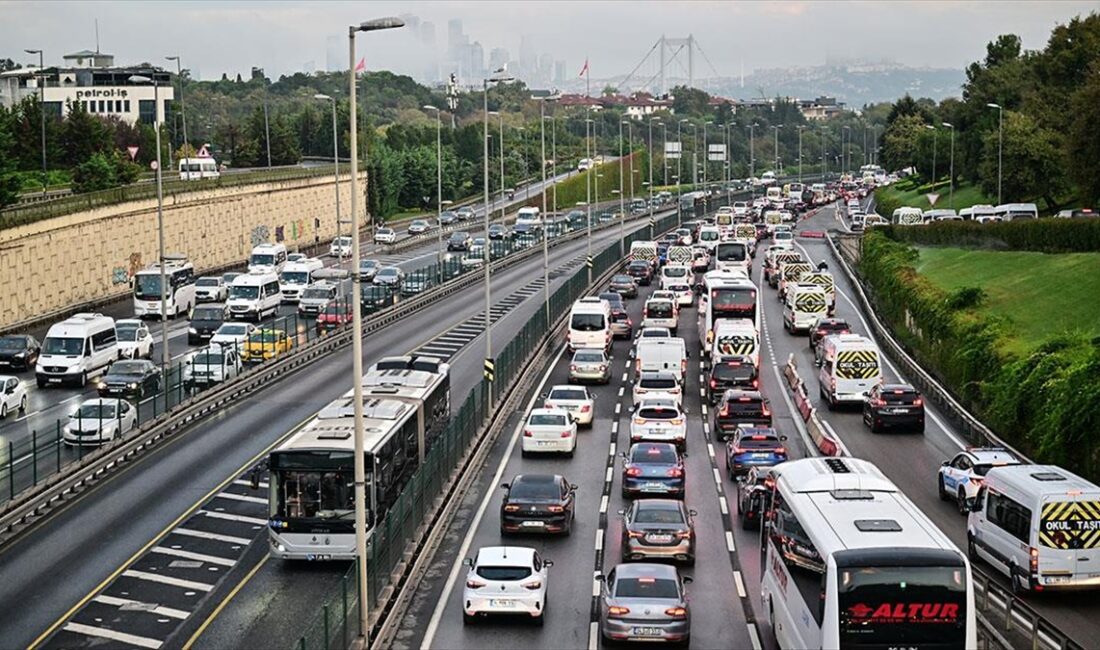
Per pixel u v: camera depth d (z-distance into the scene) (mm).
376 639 27969
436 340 78188
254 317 86000
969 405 57469
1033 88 148875
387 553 31234
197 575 34094
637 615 27766
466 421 47188
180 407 53719
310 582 33594
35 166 131750
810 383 66562
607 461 48375
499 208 188875
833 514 25281
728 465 46531
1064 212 109375
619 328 81062
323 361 70250
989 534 34031
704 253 117562
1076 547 31078
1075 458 42906
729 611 31297
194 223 112688
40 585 33156
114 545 36719
